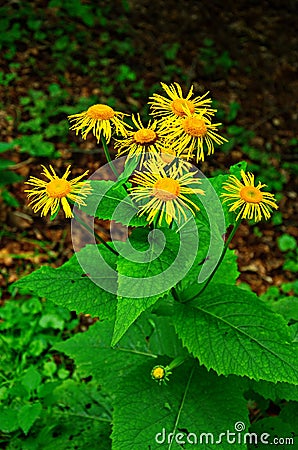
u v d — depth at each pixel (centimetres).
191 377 88
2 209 168
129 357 101
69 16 237
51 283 84
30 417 109
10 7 234
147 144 77
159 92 214
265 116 214
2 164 148
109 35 234
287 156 200
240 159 196
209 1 259
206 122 78
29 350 134
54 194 75
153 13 248
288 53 244
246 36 247
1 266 156
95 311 83
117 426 84
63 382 118
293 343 83
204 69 229
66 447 104
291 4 264
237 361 80
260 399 107
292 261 167
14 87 206
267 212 77
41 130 192
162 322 102
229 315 83
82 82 213
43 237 164
